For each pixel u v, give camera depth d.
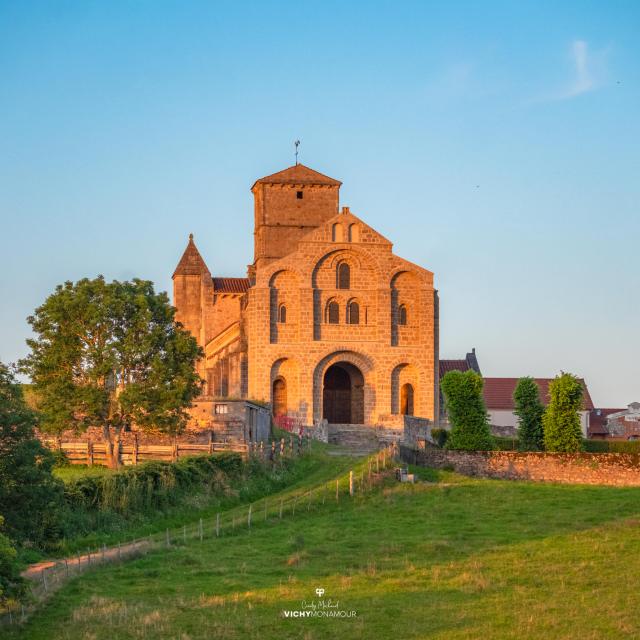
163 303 80.62
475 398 87.06
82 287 78.88
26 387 79.06
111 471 66.12
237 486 71.19
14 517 47.84
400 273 108.44
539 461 81.50
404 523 61.62
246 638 39.53
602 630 40.62
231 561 51.28
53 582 45.81
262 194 118.19
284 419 102.75
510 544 55.75
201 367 116.00
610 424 137.75
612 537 56.69
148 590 45.38
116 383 78.38
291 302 107.25
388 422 104.88
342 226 107.88
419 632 40.41
